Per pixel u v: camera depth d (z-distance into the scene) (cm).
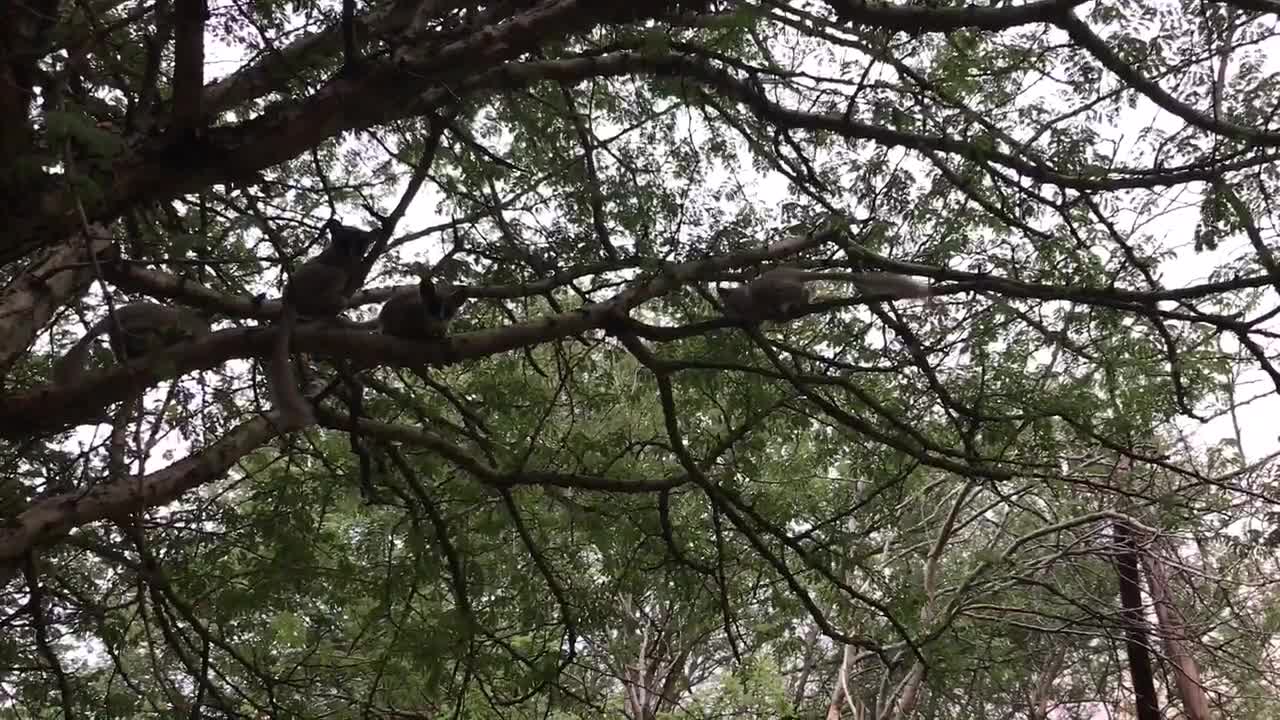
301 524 707
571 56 653
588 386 1003
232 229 678
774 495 1084
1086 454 1205
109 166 448
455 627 646
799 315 712
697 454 902
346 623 974
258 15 595
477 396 871
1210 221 673
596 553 1169
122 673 684
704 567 749
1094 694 2211
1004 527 1577
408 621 780
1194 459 1242
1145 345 835
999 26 566
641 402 1095
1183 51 651
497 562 873
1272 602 1540
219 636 764
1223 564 1536
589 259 735
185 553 706
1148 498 876
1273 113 630
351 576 724
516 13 590
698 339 817
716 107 668
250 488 846
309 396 651
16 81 448
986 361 801
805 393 676
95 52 523
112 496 499
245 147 484
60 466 599
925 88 602
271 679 693
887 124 671
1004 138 632
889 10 552
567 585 852
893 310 750
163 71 692
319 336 556
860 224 740
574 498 840
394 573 742
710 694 1978
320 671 886
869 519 1314
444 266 689
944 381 839
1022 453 798
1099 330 786
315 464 880
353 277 632
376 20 604
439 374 905
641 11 539
